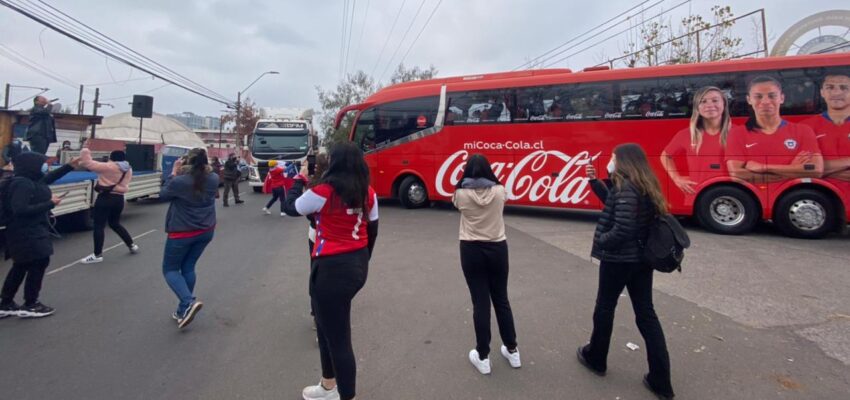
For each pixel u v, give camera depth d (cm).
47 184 466
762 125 852
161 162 1570
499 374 334
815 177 822
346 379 262
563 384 319
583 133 1015
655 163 938
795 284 551
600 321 322
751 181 861
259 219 1150
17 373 334
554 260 687
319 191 267
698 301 492
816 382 318
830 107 814
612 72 990
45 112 948
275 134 1898
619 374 333
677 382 320
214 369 342
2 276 613
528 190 1078
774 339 392
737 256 698
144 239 860
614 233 296
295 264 667
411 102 1244
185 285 426
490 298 352
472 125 1151
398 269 631
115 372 337
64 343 388
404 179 1272
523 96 1084
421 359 359
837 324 423
